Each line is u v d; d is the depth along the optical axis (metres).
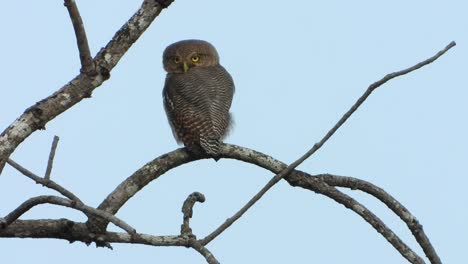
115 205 10.58
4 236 9.97
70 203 8.24
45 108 9.09
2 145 8.82
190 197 9.79
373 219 10.77
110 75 9.43
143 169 10.98
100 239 10.09
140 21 9.55
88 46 9.17
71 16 8.91
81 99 9.31
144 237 9.72
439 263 10.91
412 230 10.96
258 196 9.55
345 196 10.91
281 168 11.20
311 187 11.01
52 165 8.52
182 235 9.50
